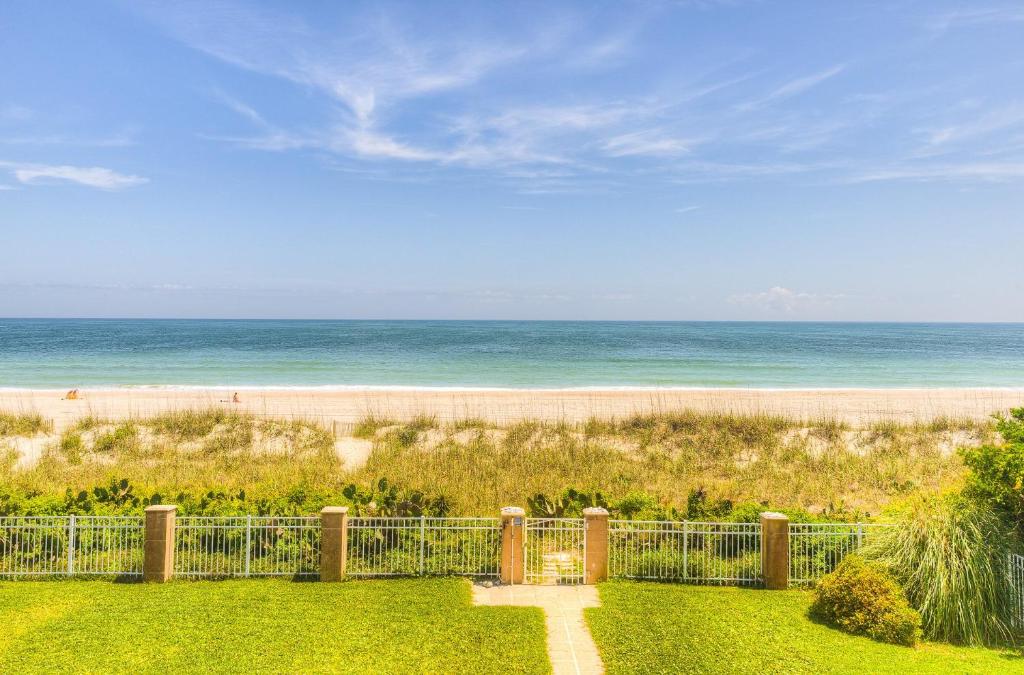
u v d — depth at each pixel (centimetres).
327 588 1062
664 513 1323
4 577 1104
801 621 955
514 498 1586
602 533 1111
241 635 893
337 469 1856
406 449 2128
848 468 1864
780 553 1088
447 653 851
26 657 827
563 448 2088
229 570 1128
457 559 1155
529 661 832
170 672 796
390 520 1182
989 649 879
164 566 1088
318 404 3195
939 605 912
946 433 2359
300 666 813
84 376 4694
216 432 2327
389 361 6119
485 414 2855
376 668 812
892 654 858
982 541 946
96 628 908
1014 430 1083
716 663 829
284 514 1225
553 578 1122
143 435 2288
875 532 1086
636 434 2342
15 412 2734
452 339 10444
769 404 3259
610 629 920
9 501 1236
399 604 998
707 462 1986
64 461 1969
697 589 1080
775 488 1706
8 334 11150
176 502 1302
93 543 1191
